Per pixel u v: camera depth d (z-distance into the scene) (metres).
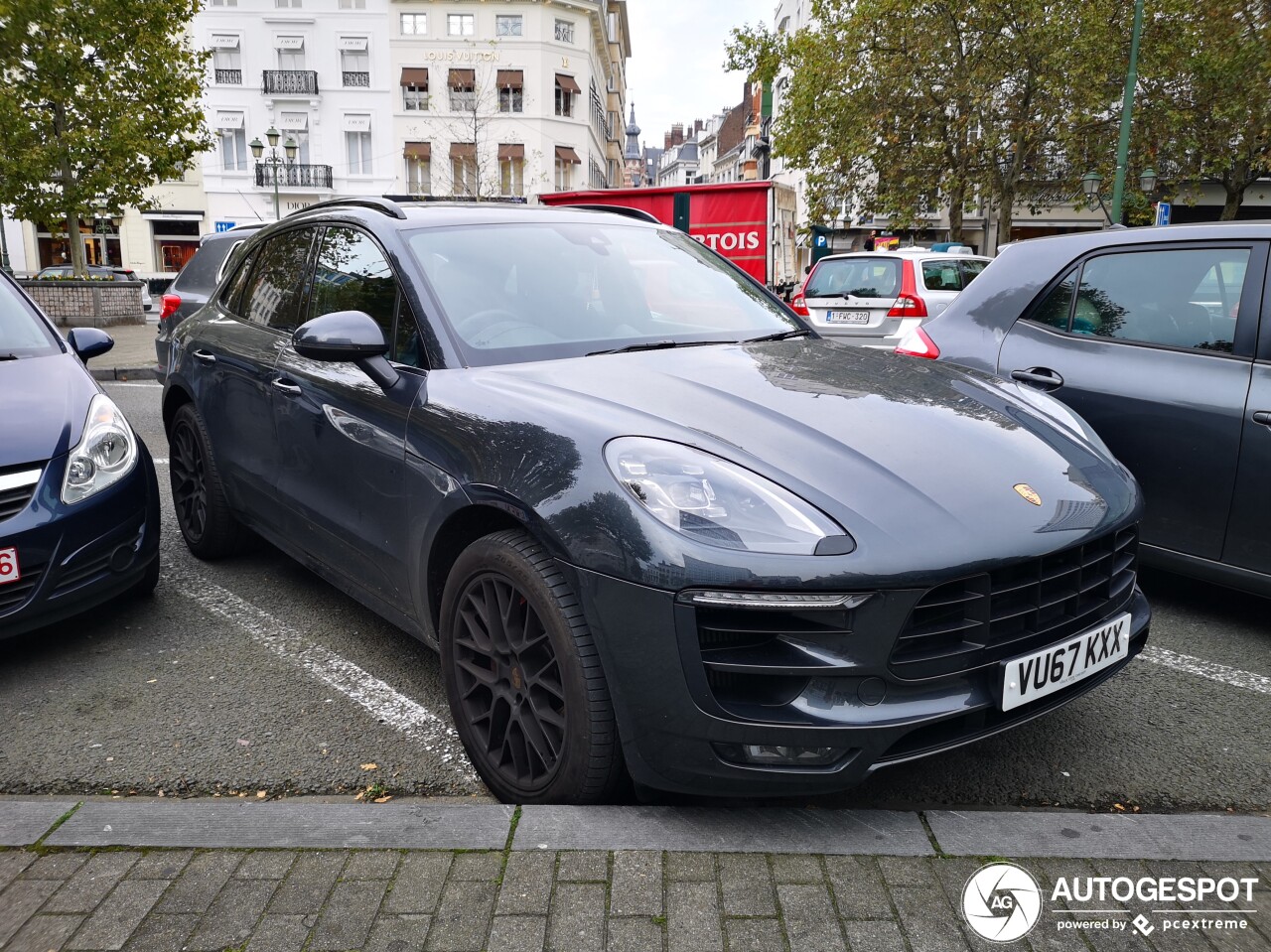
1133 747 2.86
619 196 18.39
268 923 1.93
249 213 46.38
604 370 2.78
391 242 3.27
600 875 2.06
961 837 2.21
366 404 3.06
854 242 41.91
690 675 2.08
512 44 45.62
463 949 1.86
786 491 2.17
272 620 3.94
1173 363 3.74
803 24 52.53
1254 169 27.05
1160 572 4.48
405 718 3.10
